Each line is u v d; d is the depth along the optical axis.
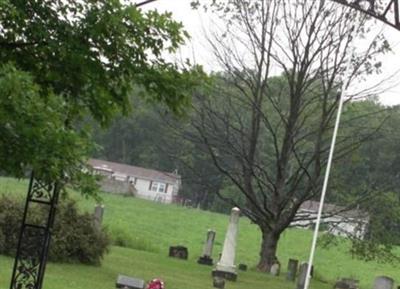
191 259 36.56
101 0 6.31
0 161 5.85
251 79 36.59
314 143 40.47
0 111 5.64
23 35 6.37
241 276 31.42
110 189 80.19
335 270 45.41
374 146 43.25
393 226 36.53
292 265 33.47
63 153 5.89
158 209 66.56
